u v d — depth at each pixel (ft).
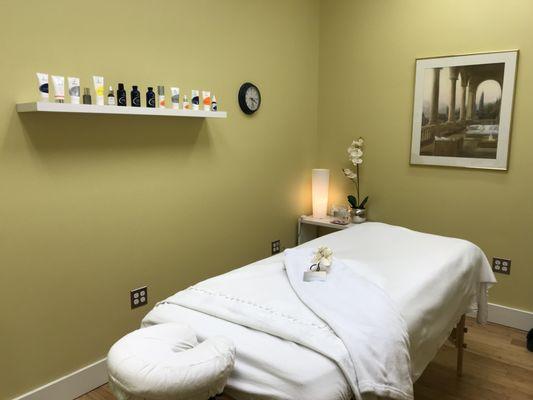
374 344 4.57
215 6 9.25
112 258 7.90
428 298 5.77
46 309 7.05
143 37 7.93
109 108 6.90
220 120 9.70
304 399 3.93
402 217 11.33
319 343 4.40
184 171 9.02
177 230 9.03
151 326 4.98
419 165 10.85
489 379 7.92
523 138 9.33
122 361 4.06
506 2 9.17
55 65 6.76
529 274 9.61
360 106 11.69
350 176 11.72
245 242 10.77
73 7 6.89
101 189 7.60
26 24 6.38
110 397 7.58
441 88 10.25
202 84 9.17
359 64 11.53
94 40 7.21
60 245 7.13
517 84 9.25
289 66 11.37
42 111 6.45
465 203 10.27
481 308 7.97
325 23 12.02
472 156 10.01
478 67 9.66
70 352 7.45
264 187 11.12
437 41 10.18
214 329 4.86
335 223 11.67
